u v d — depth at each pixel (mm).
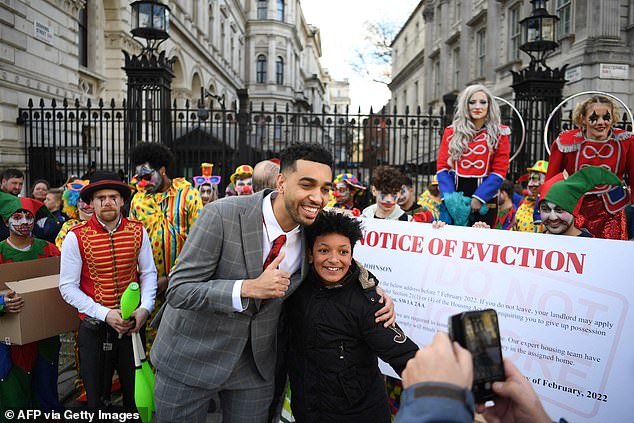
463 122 3406
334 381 2115
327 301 2127
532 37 7570
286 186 1967
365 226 2680
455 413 995
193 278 2061
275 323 2242
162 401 2236
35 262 3311
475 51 20484
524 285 2238
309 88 70438
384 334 2035
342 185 5441
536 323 2203
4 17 8734
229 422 2342
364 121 8203
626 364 2008
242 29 44500
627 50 11172
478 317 1236
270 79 47312
